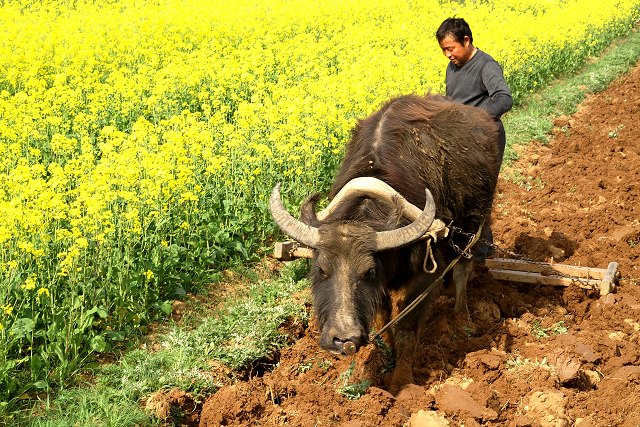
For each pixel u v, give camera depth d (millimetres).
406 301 6191
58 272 6961
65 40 15250
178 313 7551
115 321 7074
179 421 5855
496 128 7074
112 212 7891
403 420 5746
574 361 6344
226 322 7137
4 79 12656
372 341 6223
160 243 7891
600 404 5941
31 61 13000
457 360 6703
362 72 13492
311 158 9891
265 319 7160
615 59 21844
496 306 7504
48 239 6734
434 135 6355
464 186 6461
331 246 5262
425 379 6391
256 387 6145
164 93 12492
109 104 12102
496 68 7441
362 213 5578
